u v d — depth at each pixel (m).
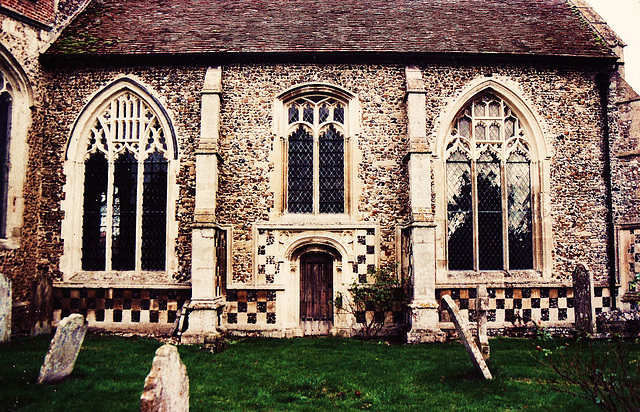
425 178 10.55
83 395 6.03
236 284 10.97
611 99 11.93
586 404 5.87
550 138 11.80
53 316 11.05
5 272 10.30
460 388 6.57
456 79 11.74
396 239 11.15
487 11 13.65
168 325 10.84
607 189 11.72
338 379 7.07
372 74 11.63
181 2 13.62
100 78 11.62
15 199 10.70
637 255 11.29
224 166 11.34
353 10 13.36
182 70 11.59
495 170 11.84
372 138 11.47
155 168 11.55
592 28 12.91
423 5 13.83
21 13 10.90
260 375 7.24
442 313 11.02
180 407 4.55
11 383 6.42
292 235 11.12
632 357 7.98
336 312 10.96
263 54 11.39
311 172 11.62
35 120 11.27
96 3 13.52
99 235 11.46
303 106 11.77
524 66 11.89
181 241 11.12
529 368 7.68
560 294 11.26
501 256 11.62
